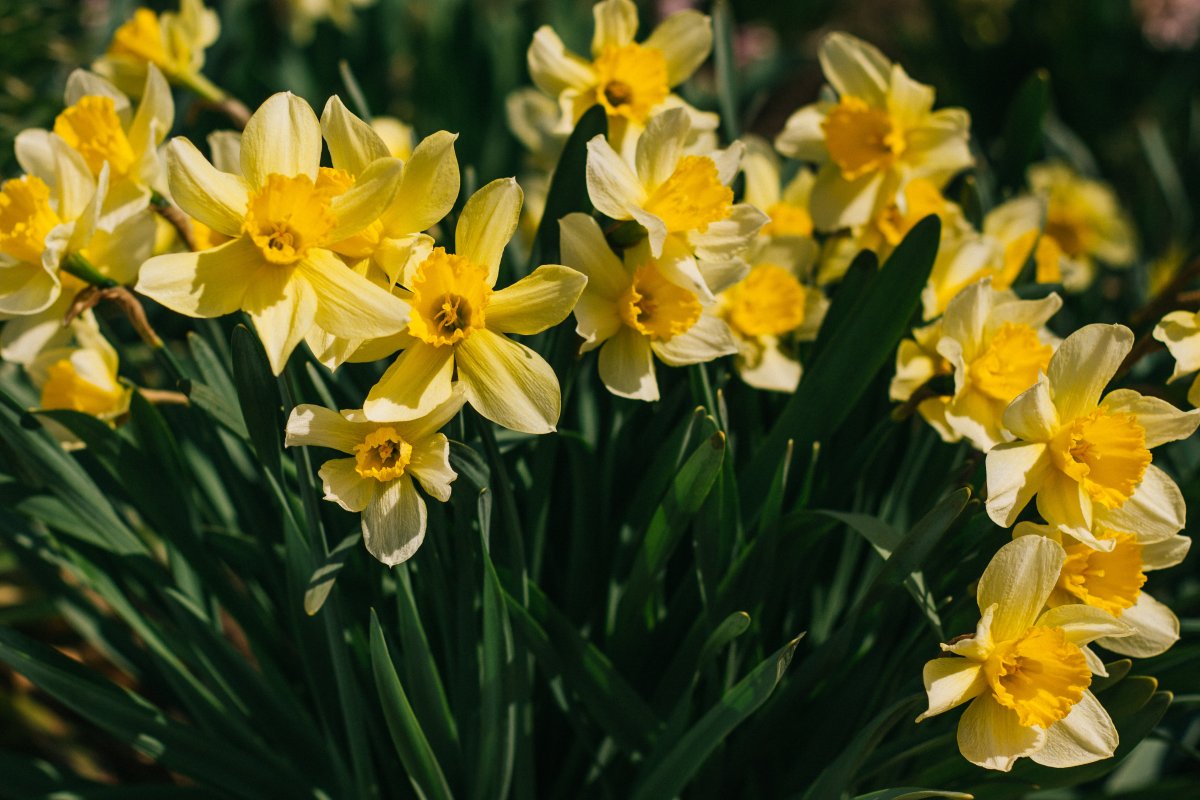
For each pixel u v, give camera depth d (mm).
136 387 689
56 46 1170
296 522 665
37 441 679
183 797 708
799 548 691
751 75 1509
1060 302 665
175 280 583
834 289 818
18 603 892
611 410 698
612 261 645
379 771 735
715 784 710
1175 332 657
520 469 705
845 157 740
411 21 1556
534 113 820
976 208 791
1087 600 630
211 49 1115
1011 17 1774
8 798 706
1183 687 696
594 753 702
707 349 657
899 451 762
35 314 641
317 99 1359
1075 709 614
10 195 624
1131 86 1747
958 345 653
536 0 1518
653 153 643
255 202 583
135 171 647
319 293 589
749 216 657
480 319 592
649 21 1476
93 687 672
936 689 602
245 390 622
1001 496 613
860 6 2527
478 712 685
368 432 603
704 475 639
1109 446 614
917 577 641
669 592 744
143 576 709
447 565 675
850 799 701
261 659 733
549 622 674
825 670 674
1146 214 1459
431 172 596
